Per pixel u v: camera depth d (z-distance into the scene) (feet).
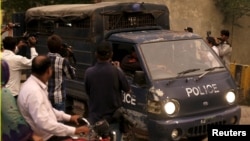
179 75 25.90
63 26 34.55
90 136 17.07
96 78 21.66
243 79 42.24
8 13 66.28
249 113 36.99
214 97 25.85
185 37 28.91
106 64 21.88
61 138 16.94
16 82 25.81
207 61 27.94
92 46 29.94
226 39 39.40
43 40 38.29
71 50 31.63
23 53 37.27
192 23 73.10
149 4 32.19
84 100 31.30
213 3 74.54
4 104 15.12
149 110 24.70
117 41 28.94
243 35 77.00
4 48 25.89
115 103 21.76
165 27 33.50
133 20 31.65
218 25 74.95
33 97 16.11
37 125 16.07
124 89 22.31
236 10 73.67
